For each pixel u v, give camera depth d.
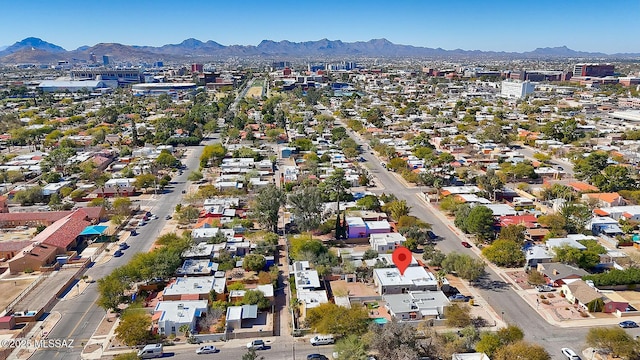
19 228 148.25
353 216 151.38
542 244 133.25
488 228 135.12
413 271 112.56
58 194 178.62
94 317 98.62
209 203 165.38
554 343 88.88
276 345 89.38
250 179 195.62
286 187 183.12
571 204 148.25
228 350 87.62
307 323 94.31
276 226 145.50
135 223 152.50
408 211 156.62
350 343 82.06
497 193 175.38
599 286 109.06
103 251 130.88
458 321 92.75
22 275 117.44
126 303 103.81
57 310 101.12
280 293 109.75
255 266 118.12
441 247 134.00
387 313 99.38
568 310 100.56
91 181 199.50
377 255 124.56
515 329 86.12
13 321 95.12
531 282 111.19
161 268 110.62
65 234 133.25
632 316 98.06
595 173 186.88
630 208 154.38
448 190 178.50
